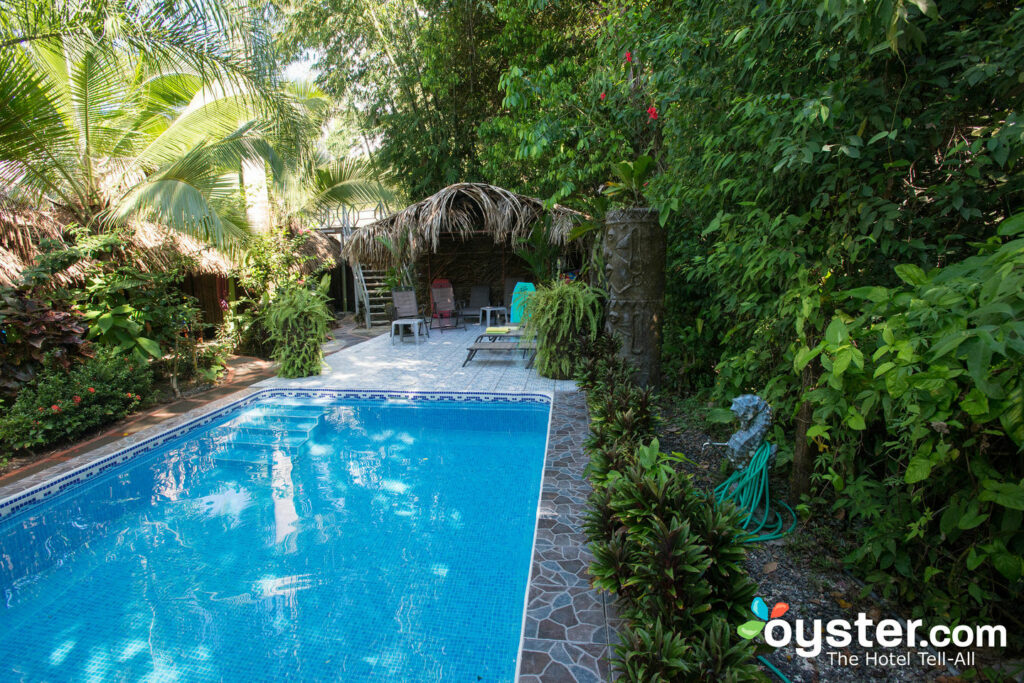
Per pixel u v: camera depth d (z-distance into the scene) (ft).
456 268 42.63
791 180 8.09
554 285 21.90
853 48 7.10
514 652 7.54
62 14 17.53
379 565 9.73
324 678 7.09
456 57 36.50
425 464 14.55
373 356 27.43
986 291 4.26
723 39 9.07
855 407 6.68
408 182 40.63
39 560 10.09
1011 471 5.97
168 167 23.48
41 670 7.33
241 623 8.23
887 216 7.04
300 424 17.90
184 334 23.44
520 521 11.36
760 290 10.27
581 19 31.12
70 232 21.75
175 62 20.42
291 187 29.78
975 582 6.38
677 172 13.00
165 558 10.09
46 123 19.42
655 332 17.15
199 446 16.11
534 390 19.70
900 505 7.14
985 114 7.09
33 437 14.10
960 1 6.46
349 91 41.24
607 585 6.77
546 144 21.52
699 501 7.20
